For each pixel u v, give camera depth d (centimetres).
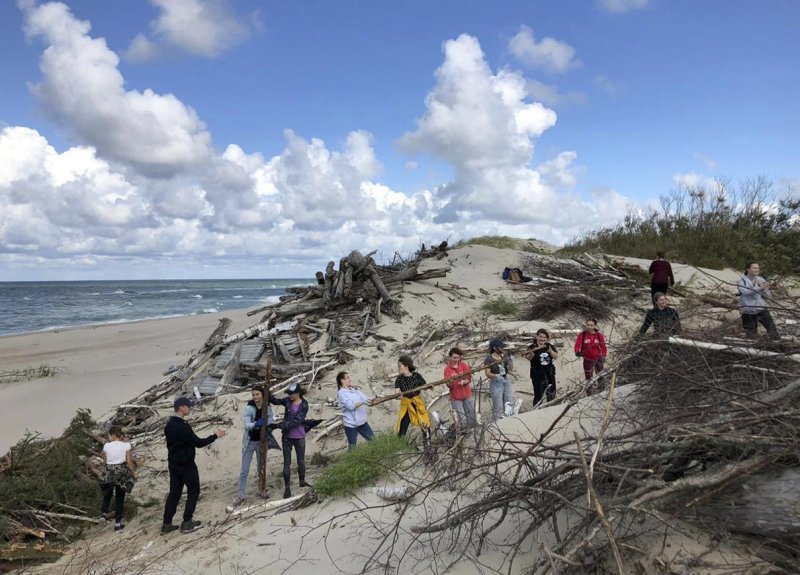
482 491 408
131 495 848
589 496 289
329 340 1379
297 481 813
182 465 668
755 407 311
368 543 449
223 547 533
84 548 661
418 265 2114
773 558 272
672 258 2002
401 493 521
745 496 284
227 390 1185
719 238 2072
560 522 357
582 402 516
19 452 862
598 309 1424
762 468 285
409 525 452
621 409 411
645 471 295
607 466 308
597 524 290
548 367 895
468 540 388
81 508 780
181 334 2359
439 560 380
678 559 284
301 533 522
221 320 1575
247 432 770
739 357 389
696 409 335
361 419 802
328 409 1073
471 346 1265
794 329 418
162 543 624
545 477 333
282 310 1557
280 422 776
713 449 306
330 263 1644
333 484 618
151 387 1312
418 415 748
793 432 282
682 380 385
